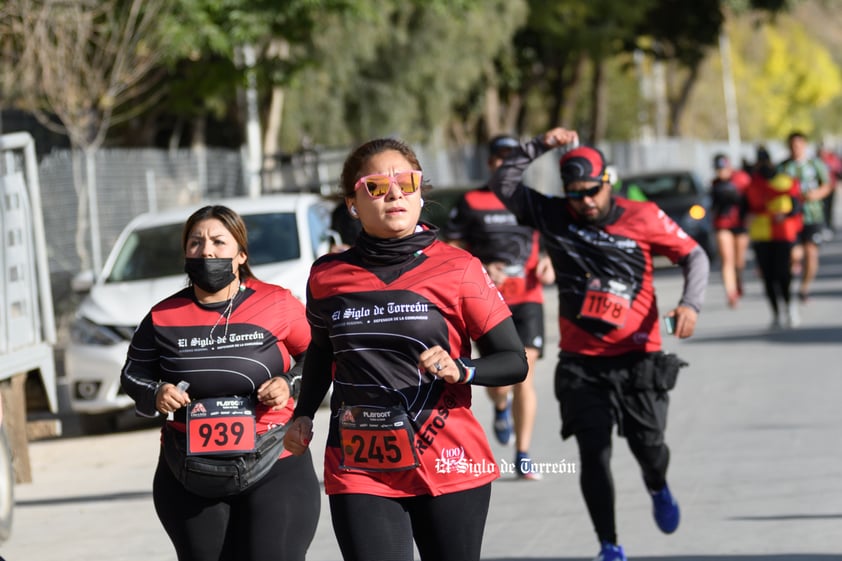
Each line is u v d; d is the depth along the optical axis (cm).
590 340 1466
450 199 3638
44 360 2209
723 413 2417
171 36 3847
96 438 2692
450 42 6425
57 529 1844
